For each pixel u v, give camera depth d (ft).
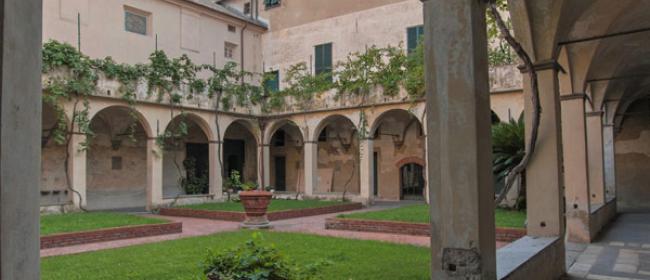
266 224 43.50
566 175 32.89
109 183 63.77
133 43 63.67
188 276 22.22
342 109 66.33
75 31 57.41
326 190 80.74
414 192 73.82
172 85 61.11
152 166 58.65
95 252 29.89
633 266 24.67
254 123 72.38
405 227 37.91
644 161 57.77
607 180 53.16
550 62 22.25
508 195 49.21
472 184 12.86
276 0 83.97
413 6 70.23
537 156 22.65
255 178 82.07
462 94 13.10
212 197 65.10
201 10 72.59
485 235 13.08
